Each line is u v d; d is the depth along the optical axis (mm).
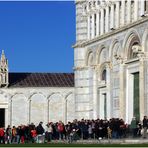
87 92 92312
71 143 69562
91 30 91250
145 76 73688
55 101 121125
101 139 72062
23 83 121312
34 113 120250
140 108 73875
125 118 78812
